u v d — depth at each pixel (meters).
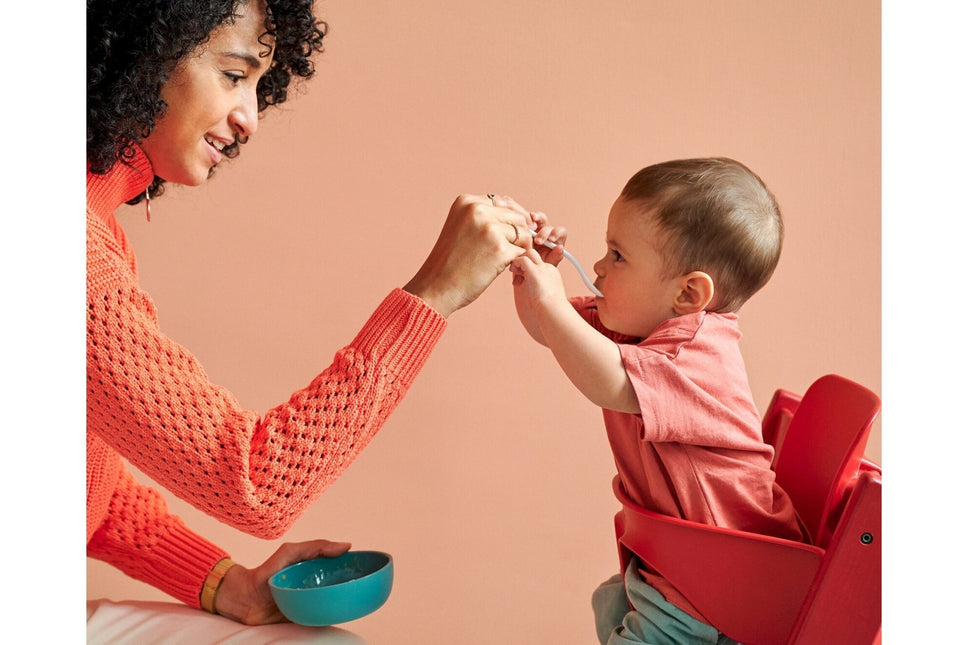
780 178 1.72
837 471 1.10
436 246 1.04
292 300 1.74
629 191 1.21
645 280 1.18
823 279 1.73
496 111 1.71
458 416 1.73
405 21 1.70
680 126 1.71
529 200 1.71
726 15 1.71
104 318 0.95
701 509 1.10
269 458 0.96
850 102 1.72
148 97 1.01
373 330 0.99
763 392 1.73
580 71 1.70
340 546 1.29
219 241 1.74
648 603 1.10
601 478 1.74
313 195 1.73
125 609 1.20
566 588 1.73
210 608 1.24
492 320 1.72
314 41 1.22
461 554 1.73
